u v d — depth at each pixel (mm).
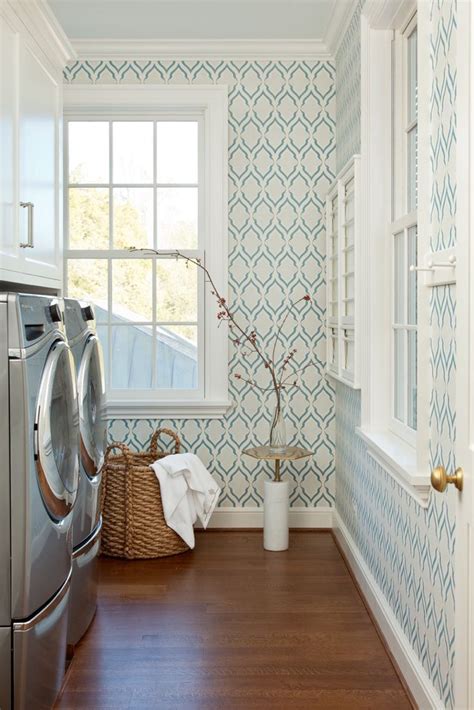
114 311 4281
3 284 2893
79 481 2650
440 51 1950
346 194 3500
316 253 4227
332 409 4258
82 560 2703
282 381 4258
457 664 1506
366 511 3193
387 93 3010
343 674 2469
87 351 2779
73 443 2391
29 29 2488
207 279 4203
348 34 3643
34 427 1994
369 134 3020
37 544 2014
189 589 3275
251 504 4293
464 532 1444
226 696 2316
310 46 4121
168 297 4277
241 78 4191
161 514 3736
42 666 2098
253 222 4230
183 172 4266
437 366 2014
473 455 1377
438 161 1975
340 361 3623
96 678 2432
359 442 3367
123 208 4273
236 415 4262
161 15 3736
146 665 2529
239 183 4219
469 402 1407
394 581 2613
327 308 4078
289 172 4211
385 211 3021
